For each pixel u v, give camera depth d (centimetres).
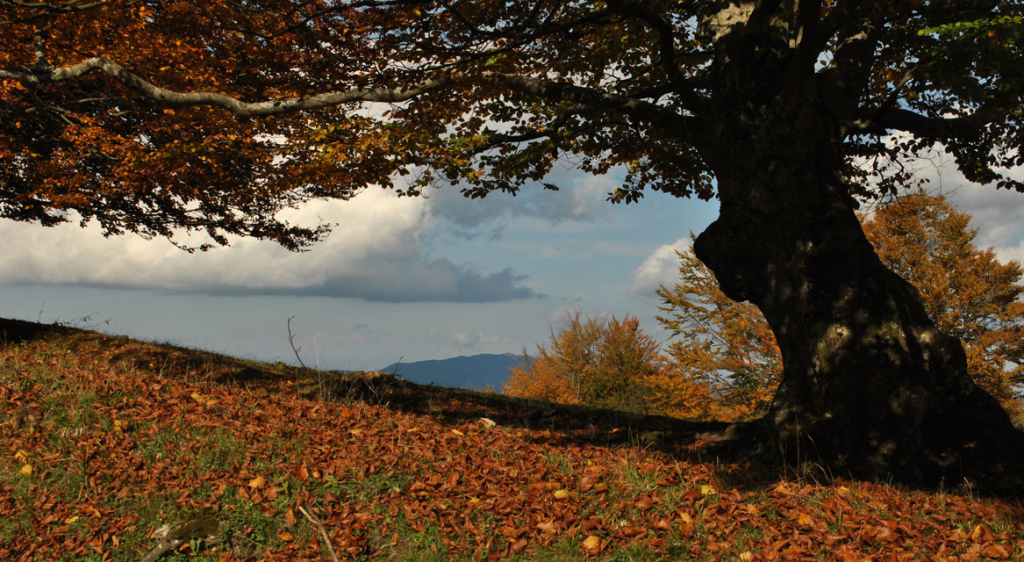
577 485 604
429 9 763
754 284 822
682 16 998
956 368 689
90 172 1269
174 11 1081
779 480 665
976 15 805
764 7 732
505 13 823
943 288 2042
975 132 886
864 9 752
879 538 488
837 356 703
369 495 567
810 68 735
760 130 791
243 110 855
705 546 489
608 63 1052
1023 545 478
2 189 1320
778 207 776
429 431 768
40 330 1333
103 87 1220
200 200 1425
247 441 650
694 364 2233
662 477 626
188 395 790
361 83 858
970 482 636
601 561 474
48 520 520
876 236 2184
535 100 1135
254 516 527
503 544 499
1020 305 2033
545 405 1095
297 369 1215
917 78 852
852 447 685
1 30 980
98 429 655
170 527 509
